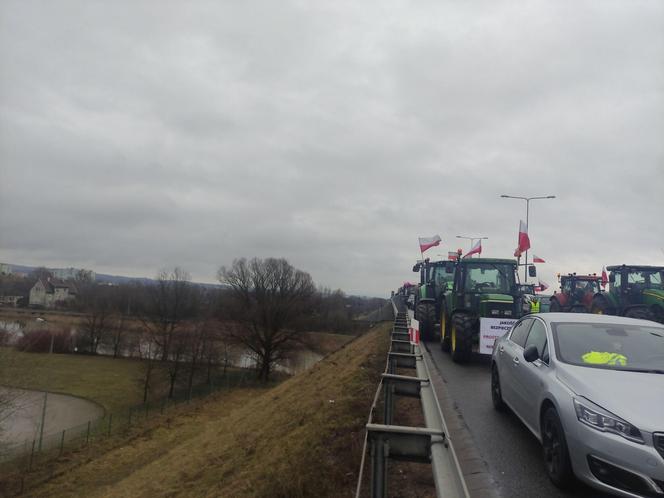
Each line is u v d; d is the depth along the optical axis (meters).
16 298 72.56
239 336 51.12
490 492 4.45
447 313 13.93
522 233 22.16
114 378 48.09
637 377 4.55
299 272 55.72
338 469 6.16
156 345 50.31
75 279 93.12
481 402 7.87
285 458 7.80
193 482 11.70
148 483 14.63
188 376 47.44
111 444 26.44
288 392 19.05
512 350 6.55
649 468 3.68
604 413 4.04
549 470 4.66
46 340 56.28
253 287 53.38
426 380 5.78
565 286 24.17
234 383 47.56
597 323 5.73
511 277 13.23
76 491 19.83
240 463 10.71
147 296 53.62
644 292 17.70
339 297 70.31
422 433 3.68
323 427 7.92
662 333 5.55
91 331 60.09
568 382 4.64
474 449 5.60
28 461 23.80
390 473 5.27
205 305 56.16
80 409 36.75
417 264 21.56
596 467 3.95
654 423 3.81
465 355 11.62
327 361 23.66
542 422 4.99
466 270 13.32
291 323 51.47
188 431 28.38
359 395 9.35
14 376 27.11
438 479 3.25
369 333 30.36
